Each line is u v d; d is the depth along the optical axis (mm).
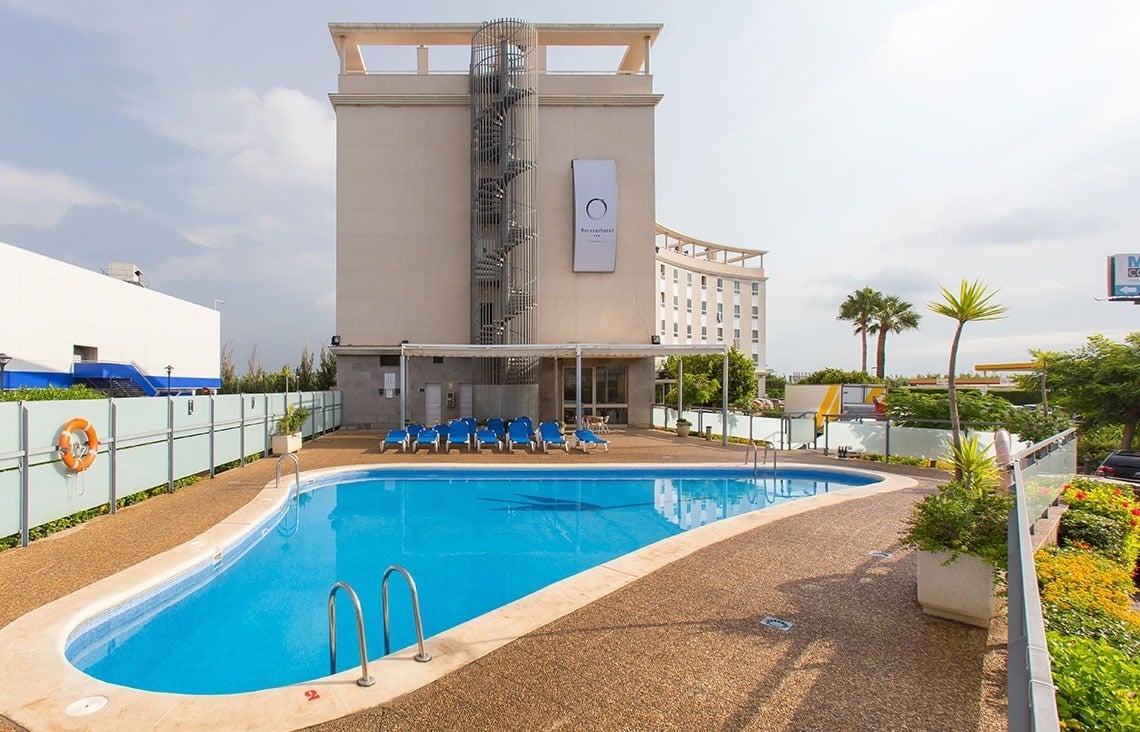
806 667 3875
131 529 7523
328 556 8031
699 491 12617
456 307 23859
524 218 23297
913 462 14516
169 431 10102
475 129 23516
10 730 3174
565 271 24219
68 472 7637
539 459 14852
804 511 8594
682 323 55906
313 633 5492
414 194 23891
